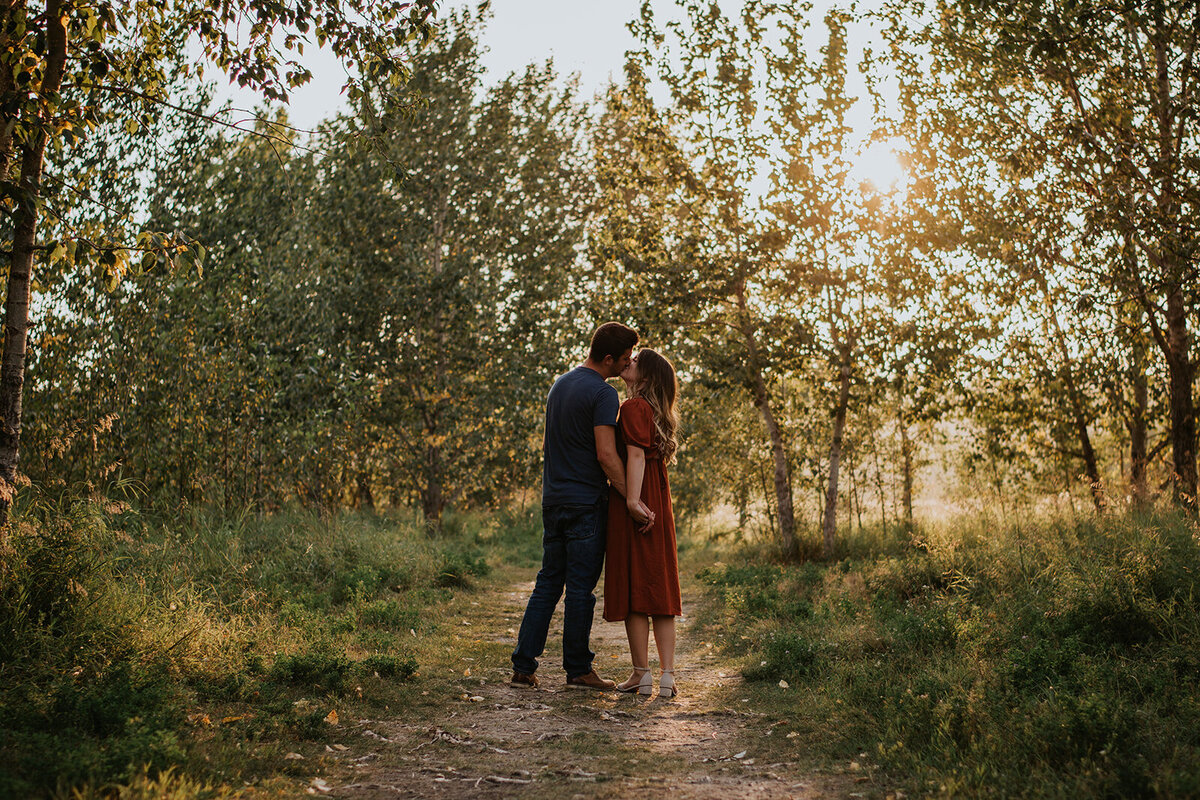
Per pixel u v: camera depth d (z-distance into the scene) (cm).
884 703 393
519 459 2194
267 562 830
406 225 1956
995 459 1423
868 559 1181
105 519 628
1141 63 1048
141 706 338
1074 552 665
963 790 277
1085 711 318
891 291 1393
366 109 555
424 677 494
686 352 1520
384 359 1908
